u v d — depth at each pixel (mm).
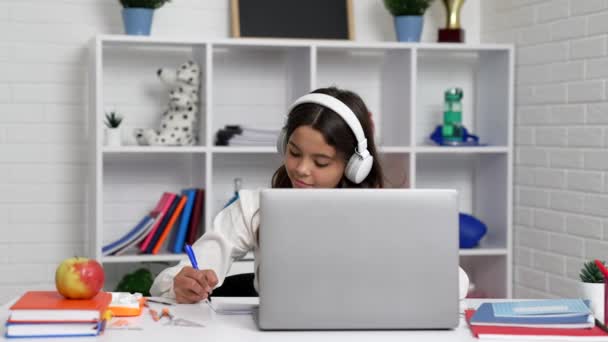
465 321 1710
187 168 4020
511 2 4008
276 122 4090
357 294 1589
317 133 1860
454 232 1603
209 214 3648
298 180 1901
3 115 3797
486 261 4133
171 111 3744
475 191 4305
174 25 3953
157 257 3607
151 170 3984
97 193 3518
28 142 3826
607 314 1696
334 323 1591
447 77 4281
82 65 3857
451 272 1604
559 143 3658
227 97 4027
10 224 3824
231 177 4059
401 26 3889
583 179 3496
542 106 3781
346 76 4148
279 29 3885
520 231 3967
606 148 3355
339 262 1583
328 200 1577
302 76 3846
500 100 4000
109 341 1498
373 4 4156
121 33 3881
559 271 3658
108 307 1708
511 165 3924
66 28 3840
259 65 4059
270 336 1555
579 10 3516
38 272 3859
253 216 2061
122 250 3611
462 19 4297
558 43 3660
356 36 4141
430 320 1604
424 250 1598
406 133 3859
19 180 3824
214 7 3994
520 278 3969
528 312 1648
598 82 3406
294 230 1575
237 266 2482
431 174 4301
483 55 4172
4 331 1565
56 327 1521
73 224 3885
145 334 1557
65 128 3859
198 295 1833
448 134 3975
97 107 3504
